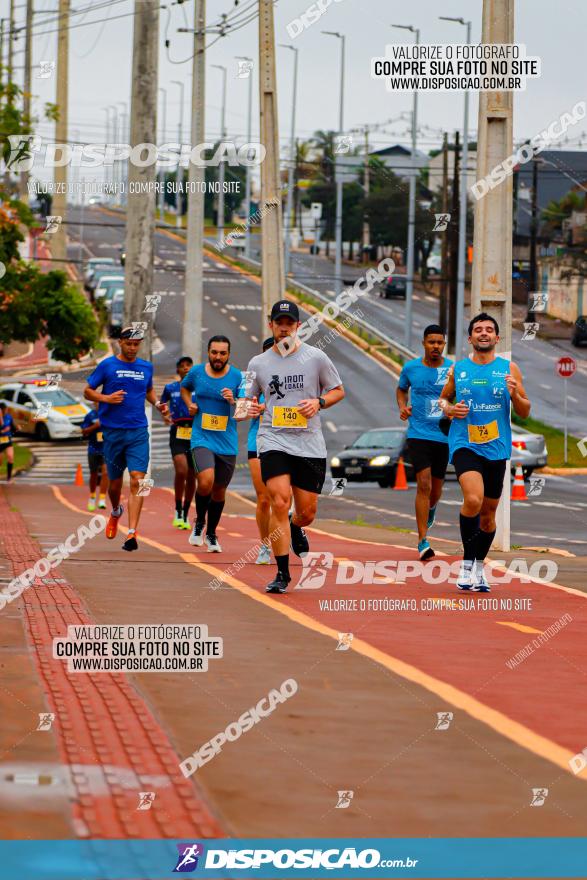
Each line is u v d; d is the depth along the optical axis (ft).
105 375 65.00
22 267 177.37
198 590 49.32
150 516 97.55
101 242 513.86
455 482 165.17
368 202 434.30
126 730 25.62
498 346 73.61
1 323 176.24
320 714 27.53
